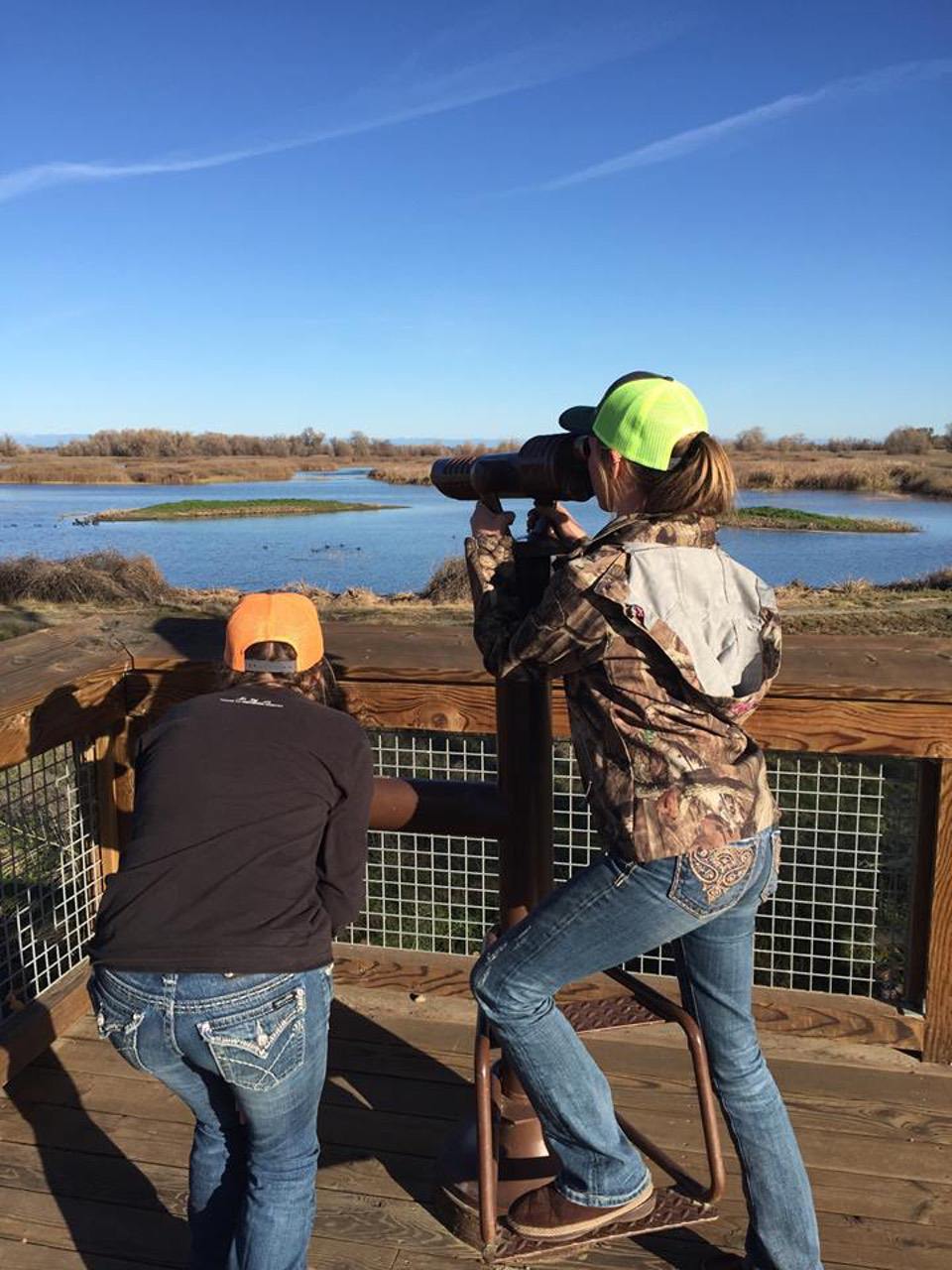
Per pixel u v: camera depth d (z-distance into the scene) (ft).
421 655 8.38
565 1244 5.98
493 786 7.00
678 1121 7.63
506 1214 6.20
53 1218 6.72
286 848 5.02
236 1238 5.21
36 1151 7.38
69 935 9.18
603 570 4.94
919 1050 8.35
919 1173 7.01
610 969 6.38
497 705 6.75
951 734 7.54
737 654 5.07
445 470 6.30
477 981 5.63
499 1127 6.75
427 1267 6.28
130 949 4.78
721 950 5.43
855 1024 8.45
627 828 4.97
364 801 5.35
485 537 6.00
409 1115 7.75
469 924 11.50
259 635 5.58
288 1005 4.85
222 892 4.85
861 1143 7.32
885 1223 6.53
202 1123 5.57
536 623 5.11
